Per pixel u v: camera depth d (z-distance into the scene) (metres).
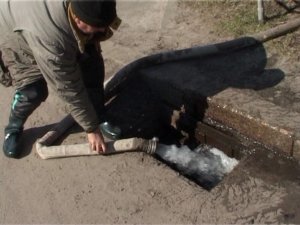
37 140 3.38
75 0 2.19
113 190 2.96
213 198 2.79
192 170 3.44
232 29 3.90
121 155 3.17
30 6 2.39
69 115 3.48
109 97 3.70
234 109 3.17
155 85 3.63
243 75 3.44
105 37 2.56
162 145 3.52
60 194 3.00
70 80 2.51
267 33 3.69
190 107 3.48
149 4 4.52
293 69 3.41
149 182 2.97
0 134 3.51
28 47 2.76
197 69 3.57
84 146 3.17
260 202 2.72
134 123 3.54
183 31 4.04
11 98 3.83
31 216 2.91
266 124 3.00
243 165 2.97
